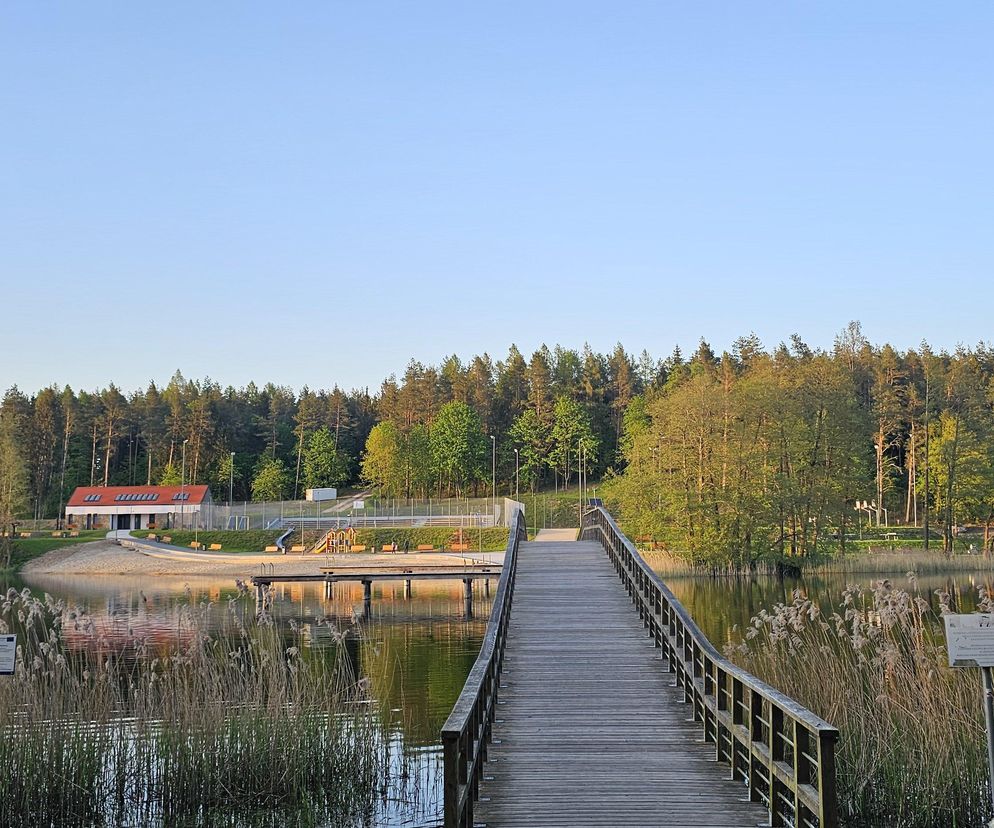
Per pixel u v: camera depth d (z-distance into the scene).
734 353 113.75
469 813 7.76
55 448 109.19
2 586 50.53
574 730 11.13
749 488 47.94
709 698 10.76
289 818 11.79
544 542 28.06
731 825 7.93
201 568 59.06
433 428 106.94
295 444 123.69
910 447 70.62
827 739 6.61
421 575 37.78
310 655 24.56
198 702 13.19
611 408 119.06
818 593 37.16
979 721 11.59
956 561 46.41
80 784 11.86
